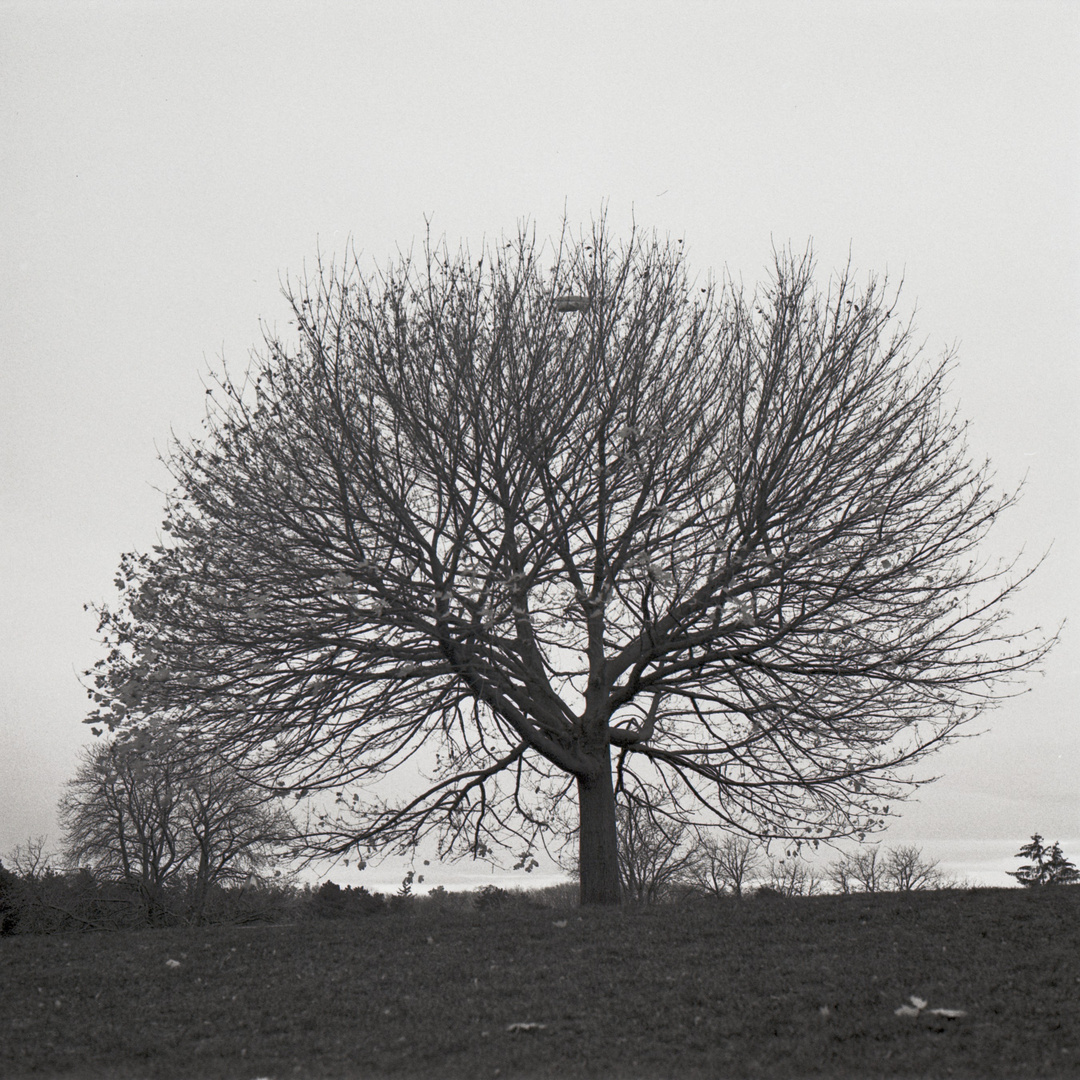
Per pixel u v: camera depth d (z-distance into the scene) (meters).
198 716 16.52
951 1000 9.61
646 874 40.31
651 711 20.12
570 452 17.45
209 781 22.27
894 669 17.12
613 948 12.27
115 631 16.77
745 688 17.83
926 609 17.56
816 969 10.87
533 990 10.61
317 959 12.50
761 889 48.34
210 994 11.00
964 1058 8.18
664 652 17.44
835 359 17.86
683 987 10.43
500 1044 9.05
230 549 16.94
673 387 18.08
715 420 17.83
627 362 17.53
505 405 17.09
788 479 17.00
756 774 19.02
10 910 38.28
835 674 17.33
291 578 16.36
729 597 16.31
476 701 18.27
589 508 17.34
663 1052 8.68
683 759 19.31
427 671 17.06
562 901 51.41
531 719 19.25
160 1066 8.80
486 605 16.05
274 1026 9.82
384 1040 9.29
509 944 12.85
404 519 16.72
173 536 17.27
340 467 16.19
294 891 41.28
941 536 17.59
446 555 17.36
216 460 17.53
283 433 17.38
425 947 12.94
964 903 14.18
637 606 17.84
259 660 16.88
